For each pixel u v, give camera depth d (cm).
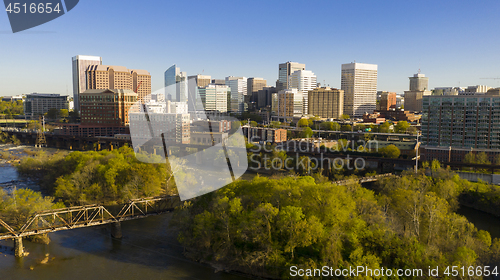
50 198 12019
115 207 12619
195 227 9119
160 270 8544
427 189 13850
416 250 7756
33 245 9781
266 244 8275
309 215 8669
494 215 13075
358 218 8812
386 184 14912
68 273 8312
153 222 11519
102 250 9550
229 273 8450
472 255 7550
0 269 8412
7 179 17450
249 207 9344
